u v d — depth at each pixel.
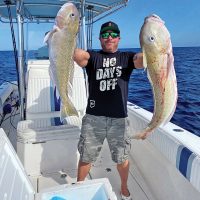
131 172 3.10
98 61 2.30
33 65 3.58
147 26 1.53
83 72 3.73
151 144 2.79
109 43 2.26
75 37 1.63
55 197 1.82
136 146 3.21
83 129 2.45
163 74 1.54
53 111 3.57
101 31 2.27
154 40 1.51
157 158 2.67
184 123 6.36
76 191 1.86
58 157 3.10
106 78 2.31
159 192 2.59
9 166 1.70
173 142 2.31
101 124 2.39
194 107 8.03
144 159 2.97
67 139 3.08
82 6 3.36
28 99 3.52
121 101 2.35
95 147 2.46
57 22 1.59
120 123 2.38
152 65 1.55
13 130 4.33
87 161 2.47
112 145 2.45
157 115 1.65
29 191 1.87
